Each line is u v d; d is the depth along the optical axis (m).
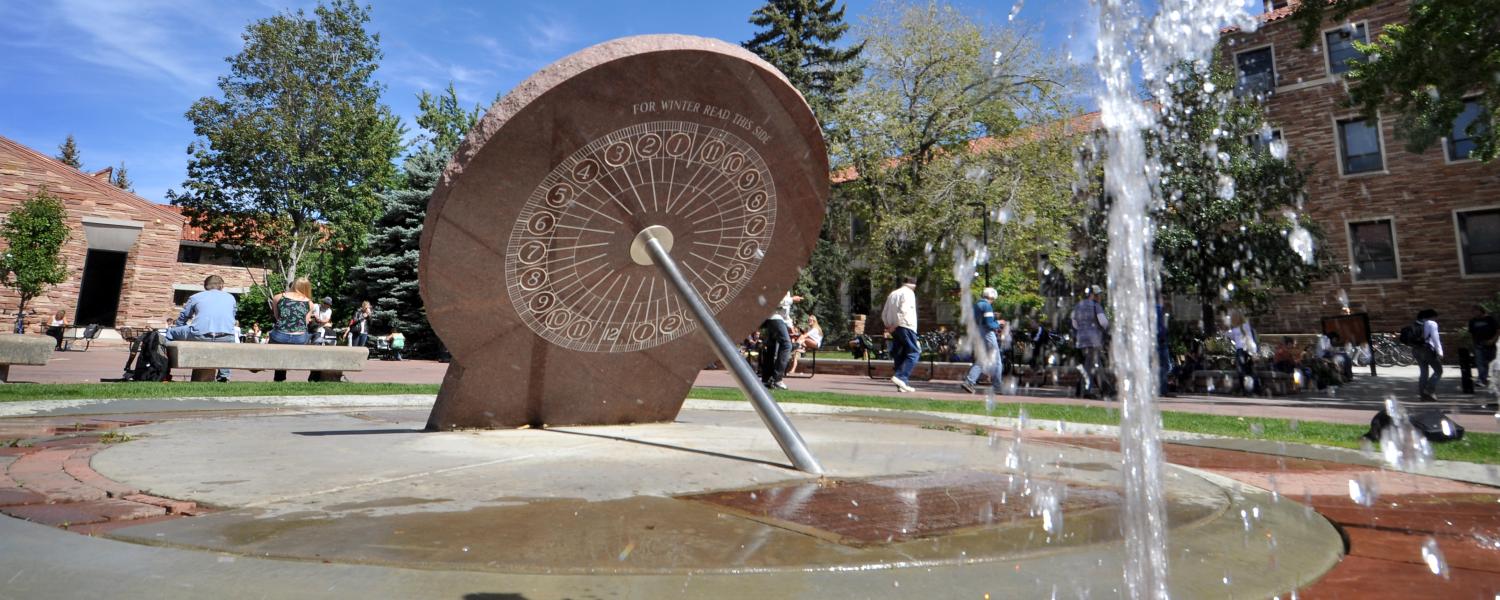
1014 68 23.61
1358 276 22.48
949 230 24.62
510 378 4.23
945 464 3.26
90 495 2.34
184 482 2.57
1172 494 2.65
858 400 7.88
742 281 4.49
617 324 4.31
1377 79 11.44
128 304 32.56
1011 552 1.78
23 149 30.44
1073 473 3.10
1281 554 1.85
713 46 3.63
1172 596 1.48
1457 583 1.66
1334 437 4.90
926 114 25.53
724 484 2.63
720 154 3.95
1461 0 9.88
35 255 27.06
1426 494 2.86
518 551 1.71
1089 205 20.98
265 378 12.59
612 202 3.85
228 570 1.53
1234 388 12.29
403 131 35.94
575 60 3.47
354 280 25.98
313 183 31.02
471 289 3.83
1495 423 6.98
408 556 1.66
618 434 4.12
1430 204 21.75
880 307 30.09
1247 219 16.91
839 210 29.27
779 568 1.61
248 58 29.81
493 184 3.58
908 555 1.73
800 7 36.06
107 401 5.79
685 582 1.52
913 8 25.14
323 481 2.60
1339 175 22.73
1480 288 20.98
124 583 1.42
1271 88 23.61
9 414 5.10
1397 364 20.58
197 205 30.28
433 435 3.99
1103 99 3.50
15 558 1.58
